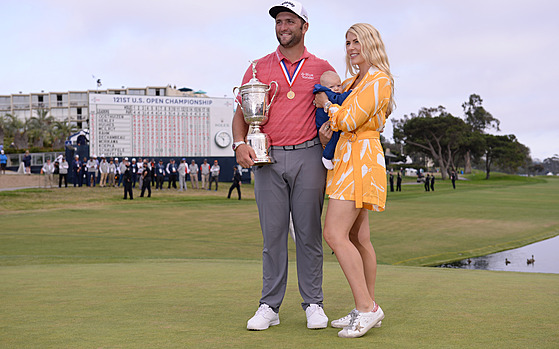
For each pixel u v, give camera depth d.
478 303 3.50
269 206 3.12
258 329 2.80
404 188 46.41
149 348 2.38
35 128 79.31
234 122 3.34
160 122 34.59
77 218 16.27
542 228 14.64
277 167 3.13
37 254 8.59
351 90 2.96
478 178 82.06
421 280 4.89
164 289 4.30
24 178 33.16
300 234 3.14
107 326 2.87
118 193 27.25
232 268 6.11
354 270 2.75
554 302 3.53
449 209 20.47
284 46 3.15
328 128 2.95
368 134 2.87
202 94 54.47
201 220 15.67
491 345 2.35
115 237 11.27
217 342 2.50
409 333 2.63
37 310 3.36
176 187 31.80
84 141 34.25
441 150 76.94
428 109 75.75
